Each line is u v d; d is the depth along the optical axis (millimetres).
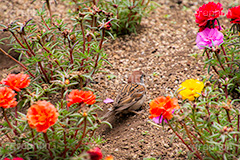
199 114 3734
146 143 4719
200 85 3729
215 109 3828
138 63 6484
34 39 4926
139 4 7379
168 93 5629
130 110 5289
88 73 5473
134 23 7562
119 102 4980
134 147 4668
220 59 4895
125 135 4918
